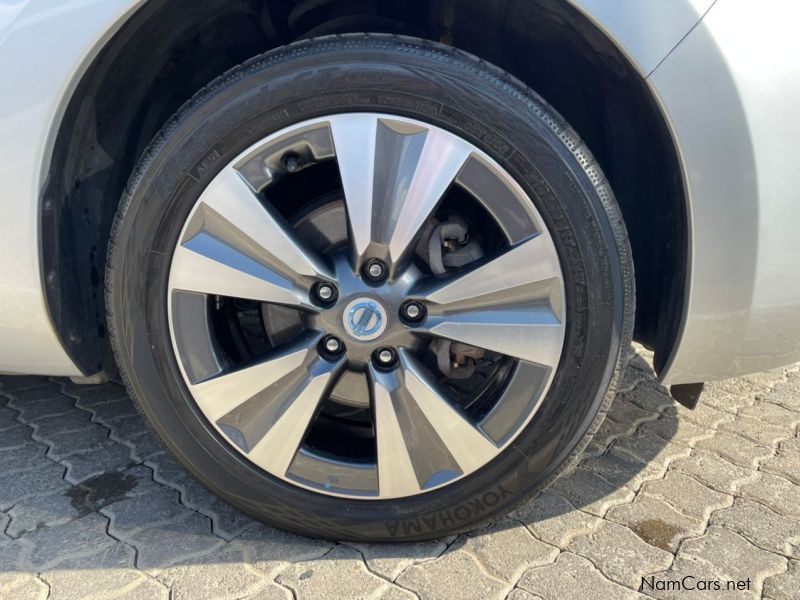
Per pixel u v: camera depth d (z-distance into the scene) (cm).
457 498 173
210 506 197
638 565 177
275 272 163
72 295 177
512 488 172
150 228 163
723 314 163
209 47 181
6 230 163
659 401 265
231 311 186
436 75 155
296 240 163
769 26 148
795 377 292
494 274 161
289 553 179
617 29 148
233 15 173
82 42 153
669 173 163
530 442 168
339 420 190
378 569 173
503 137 155
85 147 173
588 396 165
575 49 168
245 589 166
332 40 158
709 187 153
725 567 178
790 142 151
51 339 175
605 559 179
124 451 225
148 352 169
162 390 171
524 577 172
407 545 183
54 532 185
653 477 216
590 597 166
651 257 184
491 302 162
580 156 157
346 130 157
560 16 157
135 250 164
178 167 160
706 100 149
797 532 192
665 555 182
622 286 161
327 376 167
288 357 166
